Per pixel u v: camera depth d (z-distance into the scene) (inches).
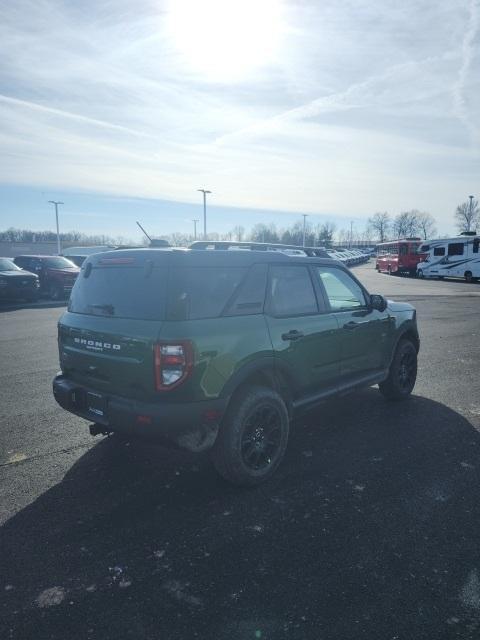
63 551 112.0
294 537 117.3
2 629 88.2
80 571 104.8
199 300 132.3
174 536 118.0
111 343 135.8
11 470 154.9
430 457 164.6
